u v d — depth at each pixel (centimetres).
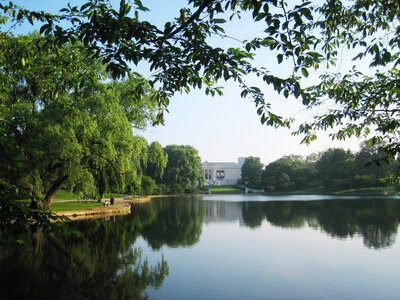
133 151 2453
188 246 1378
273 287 844
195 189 9581
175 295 780
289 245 1395
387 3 465
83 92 2125
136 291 814
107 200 4684
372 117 642
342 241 1466
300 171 10775
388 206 3422
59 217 396
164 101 525
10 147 317
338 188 8556
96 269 1012
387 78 578
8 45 628
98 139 2103
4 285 853
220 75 423
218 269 1018
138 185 2656
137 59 414
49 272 974
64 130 1869
